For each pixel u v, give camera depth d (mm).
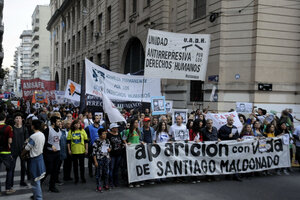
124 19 24703
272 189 6500
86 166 8938
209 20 13734
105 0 28094
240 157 7531
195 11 15281
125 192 6207
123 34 23984
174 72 8977
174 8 16844
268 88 12516
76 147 6836
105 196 5922
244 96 12758
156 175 6797
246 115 12391
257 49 12492
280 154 8070
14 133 6336
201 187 6641
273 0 12719
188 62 9117
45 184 6918
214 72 13367
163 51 8812
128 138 6848
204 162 7203
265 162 7840
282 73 12867
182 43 9016
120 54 24672
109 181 6746
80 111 9078
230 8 13000
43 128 5656
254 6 12609
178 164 6996
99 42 29922
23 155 5355
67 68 44875
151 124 9367
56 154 6266
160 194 6062
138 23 21094
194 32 15008
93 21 32625
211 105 13352
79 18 38500
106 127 7824
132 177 6562
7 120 6793
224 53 13094
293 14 13023
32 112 10367
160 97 10094
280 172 8305
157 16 18000
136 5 21844
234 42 12938
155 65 8727
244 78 12750
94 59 31328
